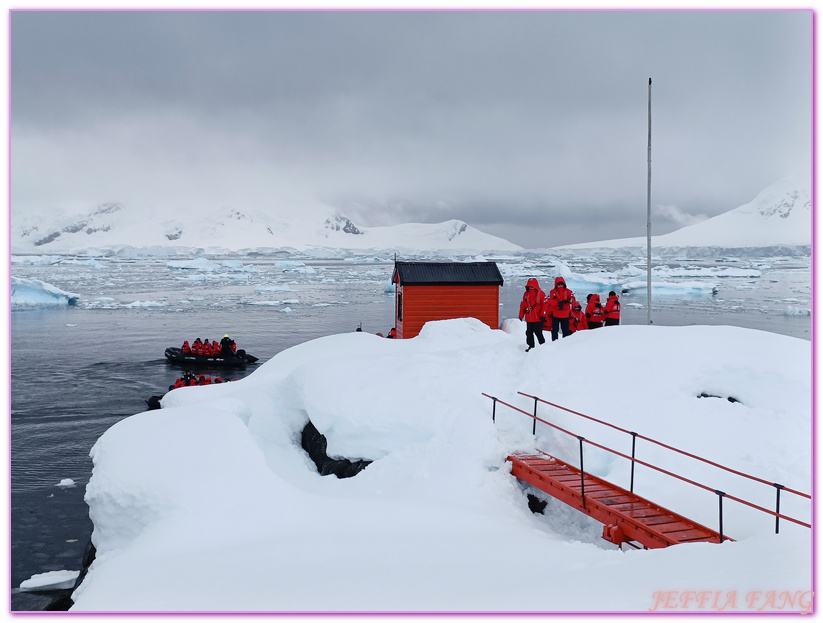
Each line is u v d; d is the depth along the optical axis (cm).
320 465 1192
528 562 675
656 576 551
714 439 974
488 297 2427
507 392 1180
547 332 1830
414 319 2398
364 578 658
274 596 625
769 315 5244
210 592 657
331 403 1196
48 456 1730
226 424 1012
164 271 15275
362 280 11712
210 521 858
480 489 949
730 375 1112
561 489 886
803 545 534
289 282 11112
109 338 4122
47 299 6531
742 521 792
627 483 912
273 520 877
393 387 1195
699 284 8006
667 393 1098
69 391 2539
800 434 948
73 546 1223
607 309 1812
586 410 1080
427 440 1084
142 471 923
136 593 680
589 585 561
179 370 2978
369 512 887
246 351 3534
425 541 766
